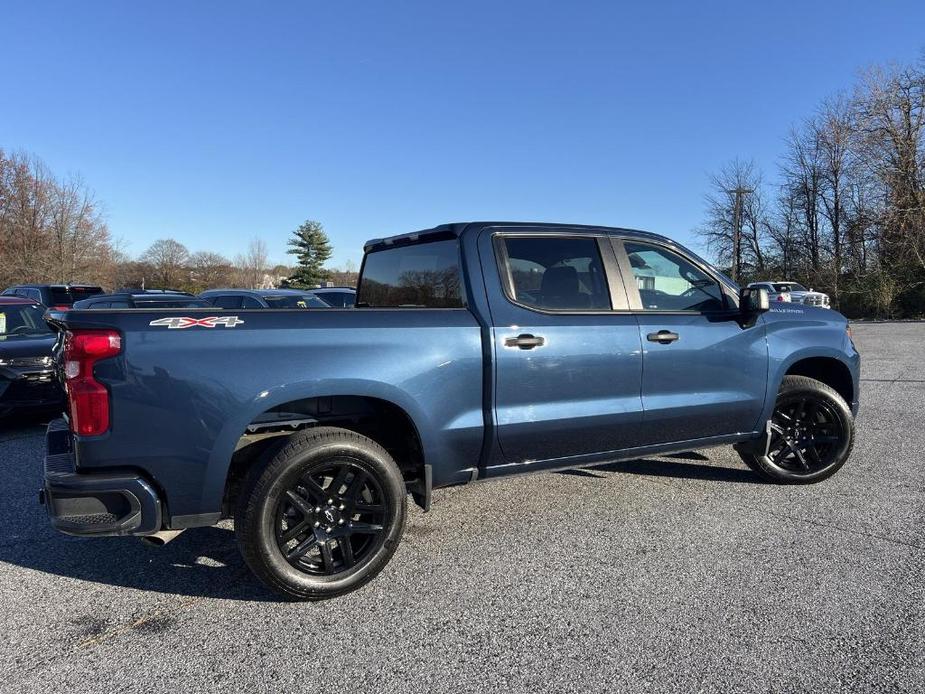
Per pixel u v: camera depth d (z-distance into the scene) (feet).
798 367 16.96
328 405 11.36
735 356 14.37
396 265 14.70
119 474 9.38
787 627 9.32
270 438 10.96
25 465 18.78
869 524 13.26
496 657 8.72
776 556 11.76
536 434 12.17
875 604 9.93
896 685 7.95
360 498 10.82
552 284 12.81
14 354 22.13
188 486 9.68
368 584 10.95
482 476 12.18
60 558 12.24
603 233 13.61
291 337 10.21
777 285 108.68
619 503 14.80
